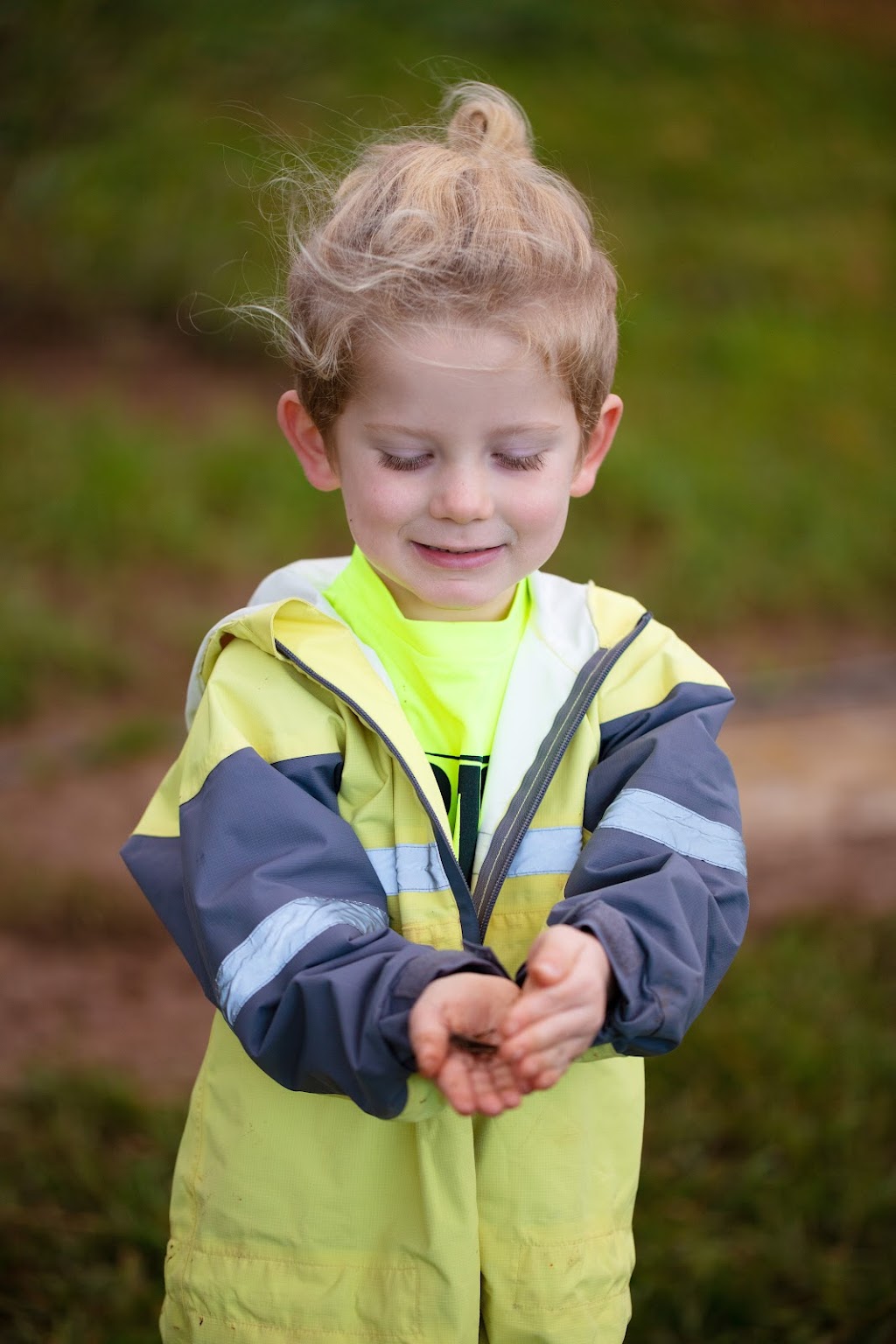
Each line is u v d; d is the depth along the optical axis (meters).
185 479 6.95
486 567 1.70
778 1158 3.08
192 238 8.66
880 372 8.68
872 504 7.53
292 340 1.79
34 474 6.76
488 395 1.61
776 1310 2.71
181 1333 1.74
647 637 1.87
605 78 11.09
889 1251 2.83
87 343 8.27
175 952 4.11
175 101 9.23
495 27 11.16
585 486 1.88
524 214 1.67
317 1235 1.70
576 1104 1.74
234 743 1.68
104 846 4.59
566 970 1.39
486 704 1.78
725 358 8.45
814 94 11.69
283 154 2.42
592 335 1.69
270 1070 1.54
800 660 6.35
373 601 1.82
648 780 1.70
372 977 1.47
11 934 4.12
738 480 7.44
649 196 9.90
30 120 8.90
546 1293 1.69
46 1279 2.72
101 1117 3.17
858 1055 3.36
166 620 6.15
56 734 5.41
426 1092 1.47
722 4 12.80
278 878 1.59
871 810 4.90
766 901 4.25
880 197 10.52
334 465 1.78
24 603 6.04
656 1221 2.89
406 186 1.70
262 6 9.76
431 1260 1.65
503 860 1.71
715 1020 3.47
